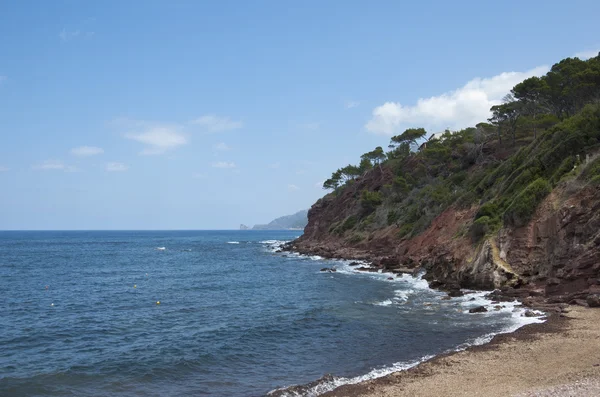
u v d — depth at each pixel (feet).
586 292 91.09
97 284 170.71
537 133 237.04
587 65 211.61
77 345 81.05
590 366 54.29
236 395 55.77
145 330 92.07
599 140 130.00
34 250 407.64
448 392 50.26
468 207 186.39
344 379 58.75
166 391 57.88
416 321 92.17
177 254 349.00
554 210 115.55
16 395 57.06
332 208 396.16
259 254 339.98
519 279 114.01
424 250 191.42
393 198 299.79
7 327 96.43
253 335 85.15
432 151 294.46
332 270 202.28
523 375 53.83
